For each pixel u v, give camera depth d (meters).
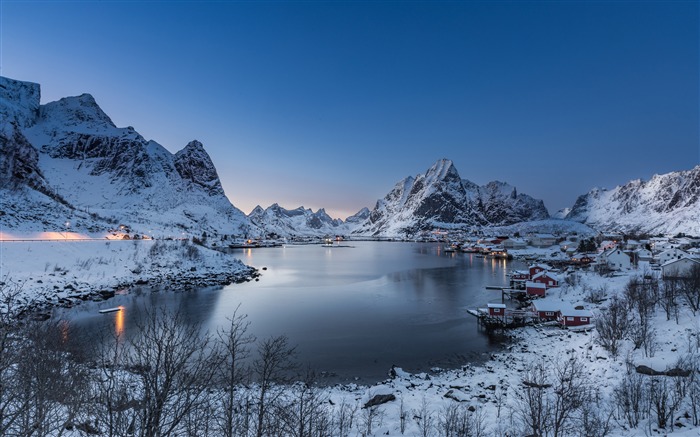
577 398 27.36
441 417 26.97
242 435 17.20
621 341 40.31
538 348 46.00
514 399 30.69
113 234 121.56
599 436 22.52
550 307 58.31
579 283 79.12
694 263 66.75
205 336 44.28
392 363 41.75
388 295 80.00
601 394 30.38
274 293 80.25
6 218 103.50
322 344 47.47
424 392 32.91
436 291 85.31
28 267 71.25
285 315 61.22
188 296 74.12
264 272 120.56
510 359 42.69
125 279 79.81
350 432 24.39
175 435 13.26
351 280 102.62
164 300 69.25
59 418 13.26
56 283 66.88
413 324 57.19
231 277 99.62
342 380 36.84
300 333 51.75
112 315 55.00
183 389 13.37
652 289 57.19
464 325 56.88
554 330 52.91
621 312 48.06
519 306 69.44
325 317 60.47
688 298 48.47
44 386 12.30
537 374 36.34
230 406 16.20
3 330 12.62
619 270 94.19
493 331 53.78
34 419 12.71
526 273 94.31
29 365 12.53
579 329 51.22
